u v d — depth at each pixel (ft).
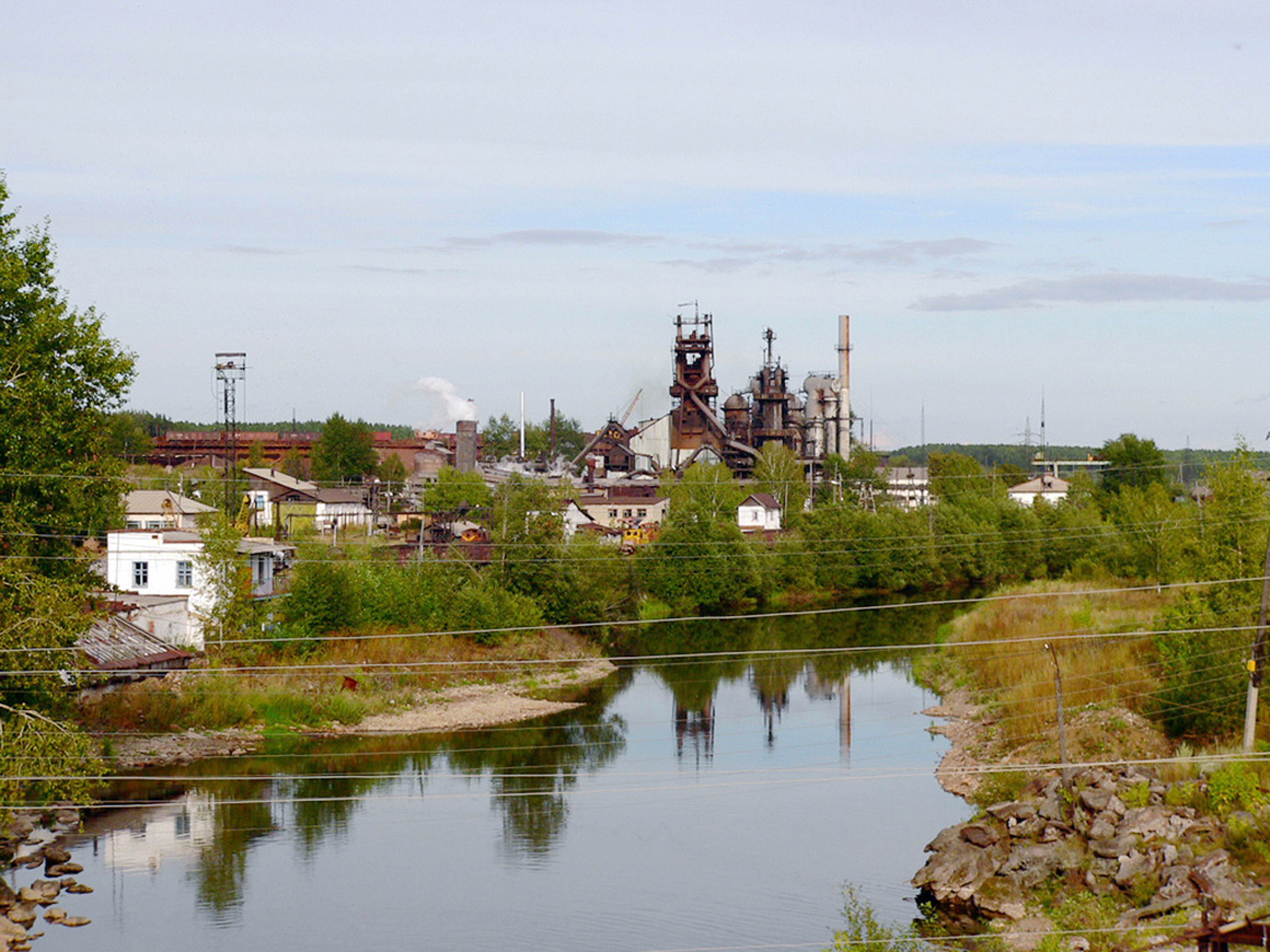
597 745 204.64
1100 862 125.49
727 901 129.59
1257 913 102.53
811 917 124.57
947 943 114.32
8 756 114.01
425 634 252.62
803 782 178.29
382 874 140.05
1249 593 172.04
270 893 133.80
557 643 284.00
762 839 151.23
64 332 146.82
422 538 324.39
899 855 144.15
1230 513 182.80
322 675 230.27
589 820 160.66
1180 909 113.50
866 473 608.60
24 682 125.90
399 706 228.02
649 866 141.69
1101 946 109.09
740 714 227.61
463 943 118.52
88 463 147.54
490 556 295.69
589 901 130.62
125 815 162.91
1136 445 577.43
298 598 247.29
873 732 209.56
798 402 632.79
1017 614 285.43
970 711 216.13
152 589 238.27
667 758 194.39
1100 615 262.67
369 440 641.40
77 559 149.69
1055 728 180.04
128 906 129.80
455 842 152.05
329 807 167.63
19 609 125.18
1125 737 165.78
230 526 233.35
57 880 136.26
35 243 149.07
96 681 192.34
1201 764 143.43
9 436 136.77
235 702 208.23
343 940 120.26
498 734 213.05
